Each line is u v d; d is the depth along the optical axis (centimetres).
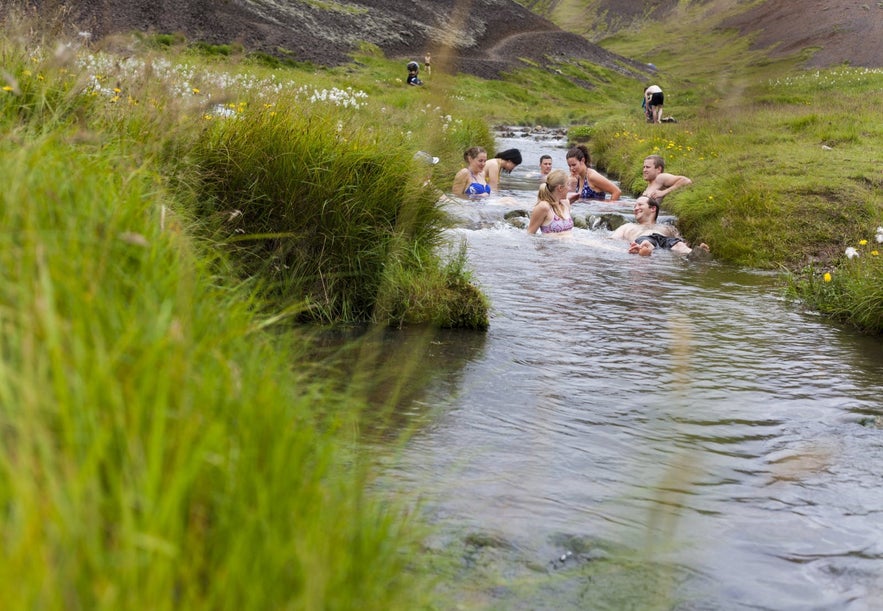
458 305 591
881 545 306
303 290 584
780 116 1828
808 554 296
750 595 265
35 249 171
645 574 271
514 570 264
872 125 1755
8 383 142
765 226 1005
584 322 629
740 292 777
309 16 5128
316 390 281
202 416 159
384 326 575
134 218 257
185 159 491
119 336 167
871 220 1017
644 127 2333
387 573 181
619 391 468
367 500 233
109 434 132
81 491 125
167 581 123
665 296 741
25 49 470
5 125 361
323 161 595
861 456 392
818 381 512
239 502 147
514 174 1727
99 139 352
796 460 381
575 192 1409
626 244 1029
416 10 6009
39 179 232
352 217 595
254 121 591
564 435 394
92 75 504
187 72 649
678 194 1273
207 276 309
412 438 366
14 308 160
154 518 123
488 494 317
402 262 607
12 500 125
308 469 202
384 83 3662
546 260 881
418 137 659
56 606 112
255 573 138
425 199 619
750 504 334
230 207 567
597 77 5431
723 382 498
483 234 1030
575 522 302
